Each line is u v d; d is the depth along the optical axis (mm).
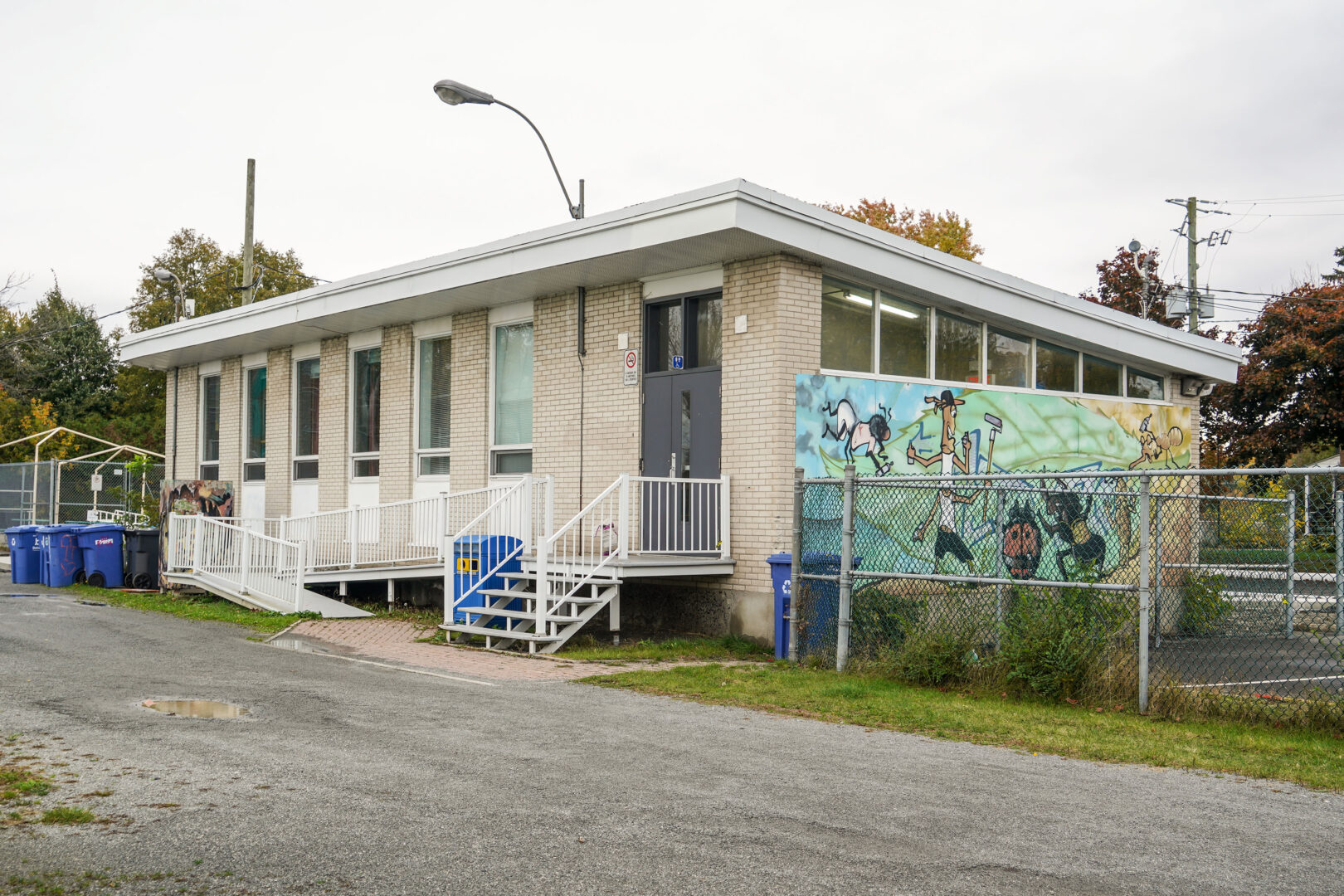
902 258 13812
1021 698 9148
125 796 5457
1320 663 11594
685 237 12297
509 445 16312
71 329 48156
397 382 18344
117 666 10055
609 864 4613
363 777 5969
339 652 11641
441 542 14352
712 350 13914
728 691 9414
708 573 12969
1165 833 5301
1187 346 17875
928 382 14531
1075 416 16594
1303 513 12430
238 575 16156
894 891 4359
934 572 13180
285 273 50031
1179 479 15312
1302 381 30953
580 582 12211
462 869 4500
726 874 4512
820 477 12711
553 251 13844
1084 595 9523
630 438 14438
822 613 11469
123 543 19375
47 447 38875
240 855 4605
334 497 19422
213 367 23312
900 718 8242
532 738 7191
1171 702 8508
